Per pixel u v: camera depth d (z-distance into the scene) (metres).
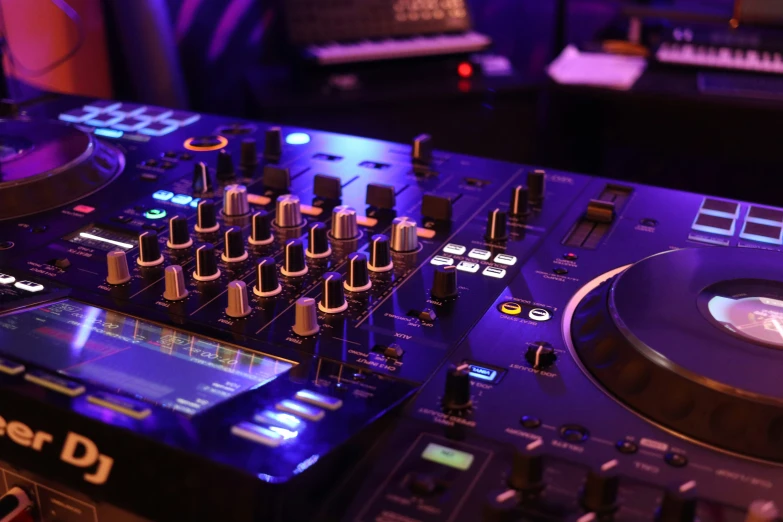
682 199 1.04
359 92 2.46
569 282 0.84
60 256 0.90
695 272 0.77
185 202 1.03
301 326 0.75
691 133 2.64
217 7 2.95
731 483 0.57
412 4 2.78
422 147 1.16
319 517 0.57
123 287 0.84
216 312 0.79
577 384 0.68
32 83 2.01
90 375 0.68
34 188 1.00
